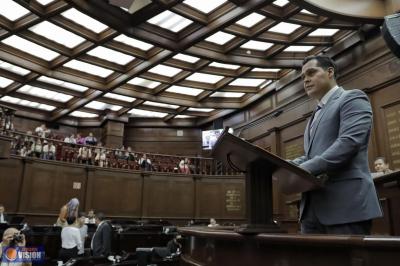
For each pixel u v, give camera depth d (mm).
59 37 11164
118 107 17219
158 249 6027
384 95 9922
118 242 9250
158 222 12969
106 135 17562
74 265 4336
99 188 13773
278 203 13258
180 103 15945
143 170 15180
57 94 15594
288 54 12625
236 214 15289
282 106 14031
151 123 18734
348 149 1620
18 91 15047
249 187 1652
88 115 18062
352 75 11016
